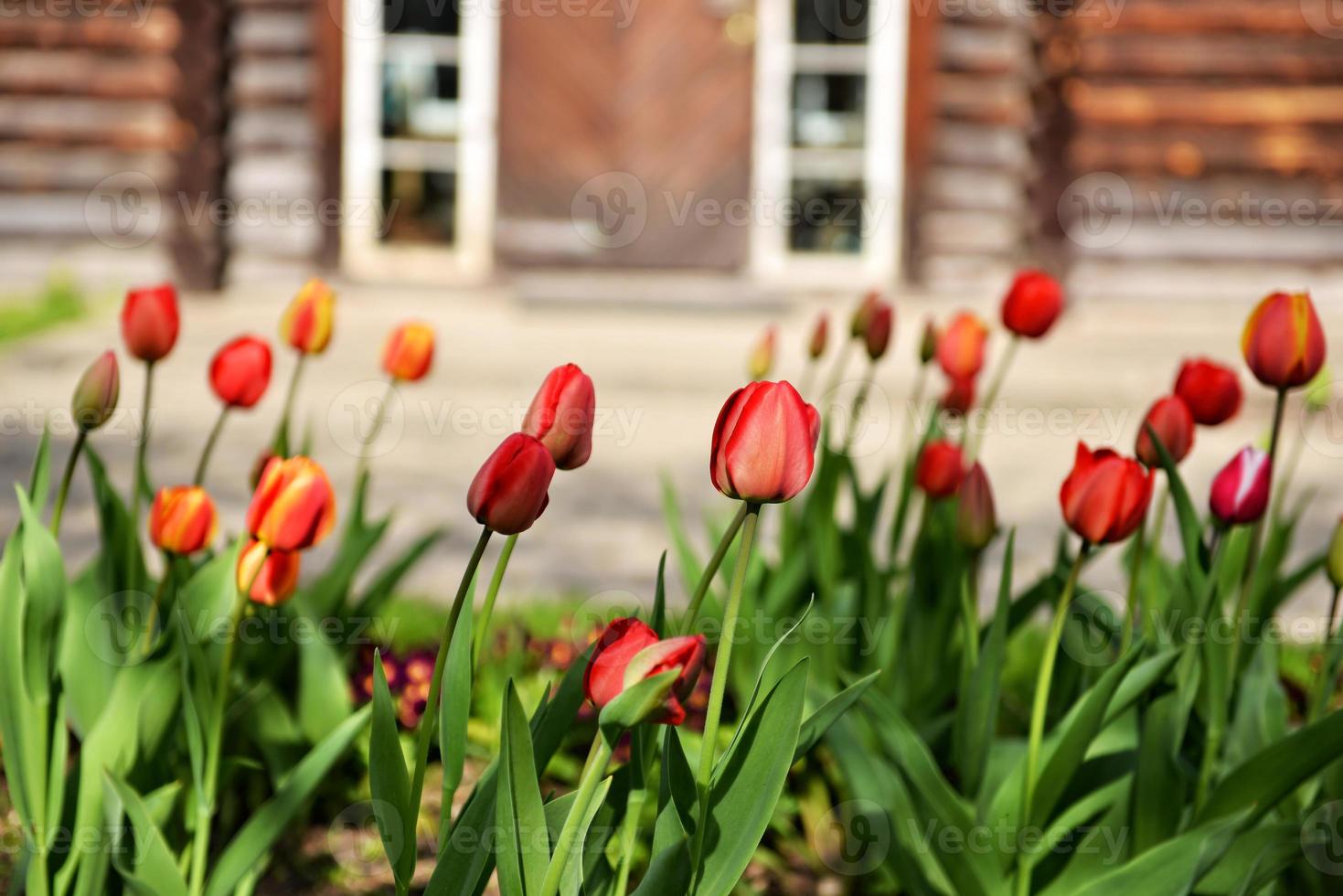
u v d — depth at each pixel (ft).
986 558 13.75
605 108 29.45
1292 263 27.86
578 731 8.02
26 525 5.32
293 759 6.97
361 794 7.63
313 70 28.68
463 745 4.48
